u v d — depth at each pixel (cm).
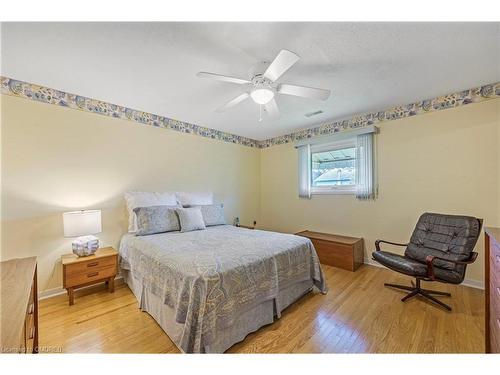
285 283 204
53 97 238
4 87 212
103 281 250
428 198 278
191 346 137
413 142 288
